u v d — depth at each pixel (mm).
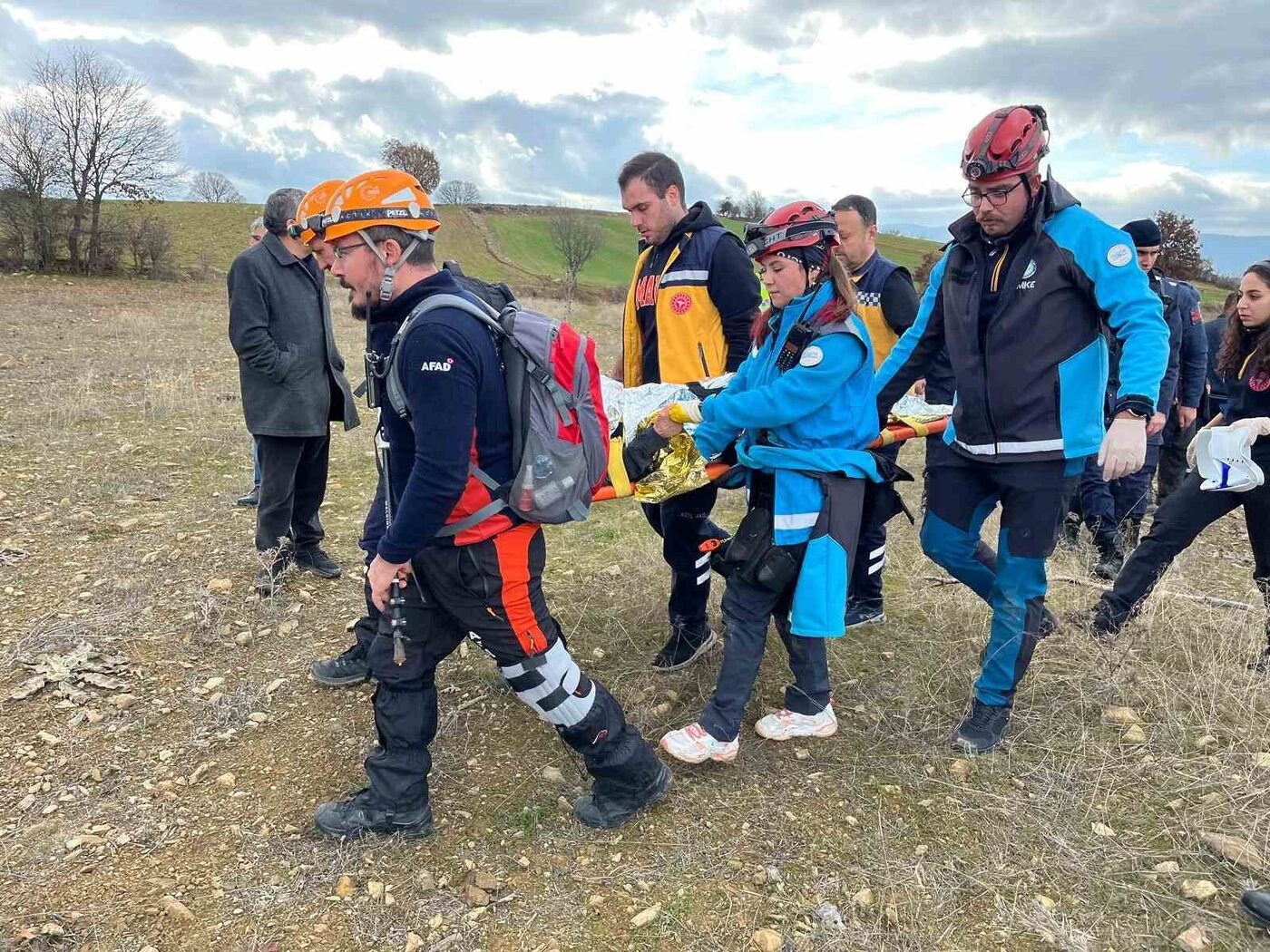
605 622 3973
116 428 7422
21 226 26438
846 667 3594
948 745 3000
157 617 3904
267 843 2500
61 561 4492
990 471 2912
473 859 2461
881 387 3232
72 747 2945
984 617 3924
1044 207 2658
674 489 2902
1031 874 2400
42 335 13453
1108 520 5012
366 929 2197
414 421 2055
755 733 3125
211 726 3084
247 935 2172
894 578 4613
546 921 2236
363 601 4184
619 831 2584
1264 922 2207
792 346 2658
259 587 4141
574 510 2270
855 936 2188
